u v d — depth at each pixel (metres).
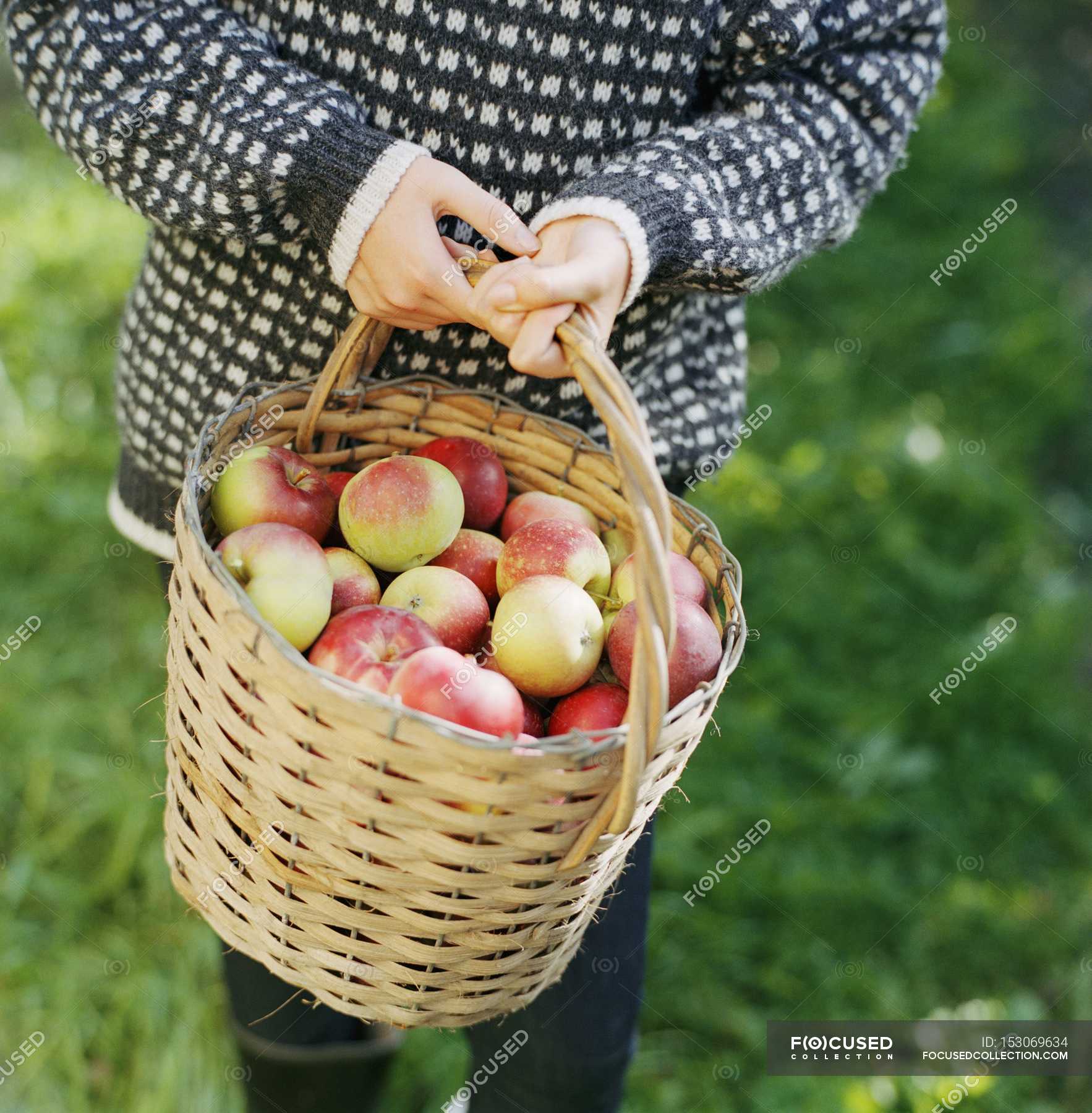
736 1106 1.84
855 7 1.19
